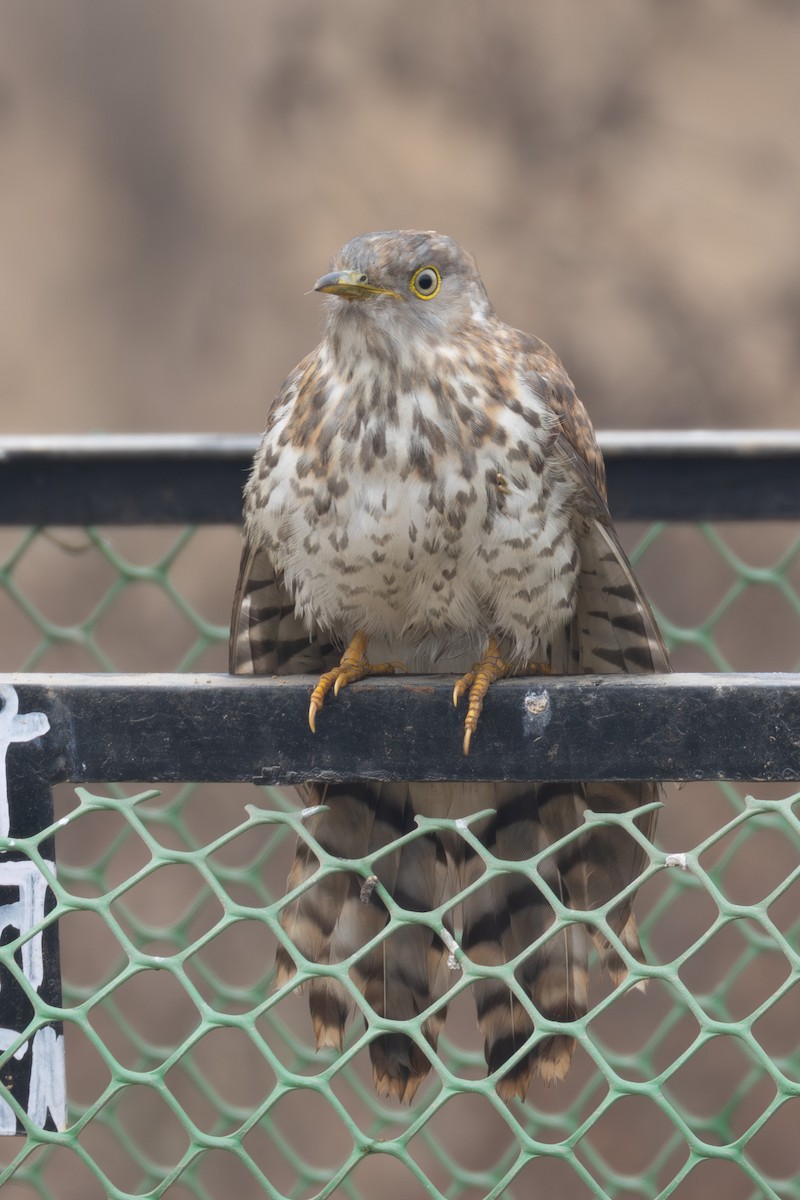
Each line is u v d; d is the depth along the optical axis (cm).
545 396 679
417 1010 593
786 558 902
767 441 782
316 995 589
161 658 2406
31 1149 464
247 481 718
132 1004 1866
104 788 922
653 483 796
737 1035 447
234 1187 1633
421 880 608
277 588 703
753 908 445
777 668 2275
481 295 706
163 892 2014
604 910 457
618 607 676
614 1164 1780
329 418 664
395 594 671
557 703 486
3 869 470
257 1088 1628
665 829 2036
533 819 614
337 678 495
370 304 661
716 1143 840
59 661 2381
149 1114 1536
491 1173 808
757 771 474
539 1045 590
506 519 657
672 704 478
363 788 611
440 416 657
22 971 465
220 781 488
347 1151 1662
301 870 602
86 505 796
